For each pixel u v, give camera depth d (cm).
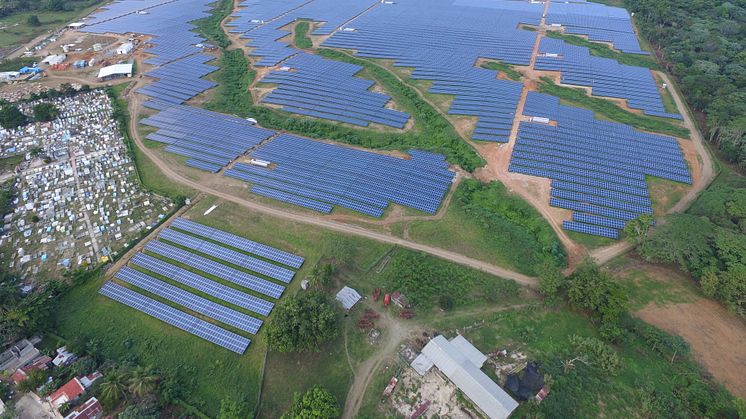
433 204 9006
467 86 13825
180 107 13012
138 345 6569
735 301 6888
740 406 5412
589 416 5656
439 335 6450
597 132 11400
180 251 8081
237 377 6116
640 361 6328
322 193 9356
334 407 5419
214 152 10856
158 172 10238
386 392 5872
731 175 9969
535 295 7244
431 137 11612
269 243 8225
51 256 8231
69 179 10181
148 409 5553
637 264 7888
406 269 7562
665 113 12406
